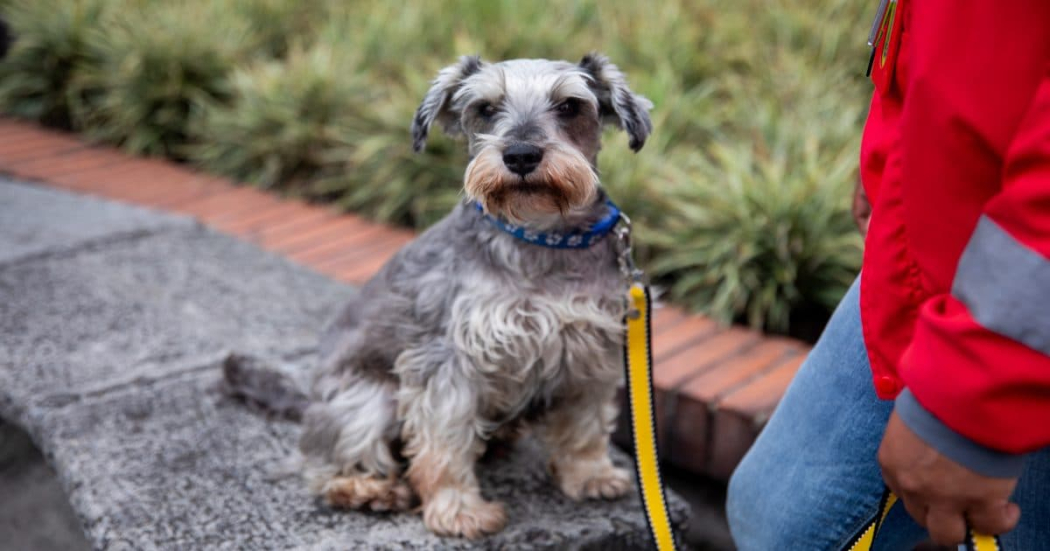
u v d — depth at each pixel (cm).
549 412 251
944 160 123
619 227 236
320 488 253
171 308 385
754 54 606
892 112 152
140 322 371
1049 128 107
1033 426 110
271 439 285
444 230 235
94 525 243
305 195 564
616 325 223
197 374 327
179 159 644
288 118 569
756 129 480
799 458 176
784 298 392
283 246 473
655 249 432
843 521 169
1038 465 146
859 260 389
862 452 163
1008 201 110
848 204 399
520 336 217
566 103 231
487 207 215
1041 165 108
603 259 227
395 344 237
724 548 322
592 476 257
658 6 673
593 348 225
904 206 133
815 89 538
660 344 358
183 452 277
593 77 239
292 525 242
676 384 318
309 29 730
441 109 251
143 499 253
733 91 558
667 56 598
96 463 270
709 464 312
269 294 403
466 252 224
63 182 567
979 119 117
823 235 395
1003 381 109
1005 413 111
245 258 444
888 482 129
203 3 720
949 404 114
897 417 123
